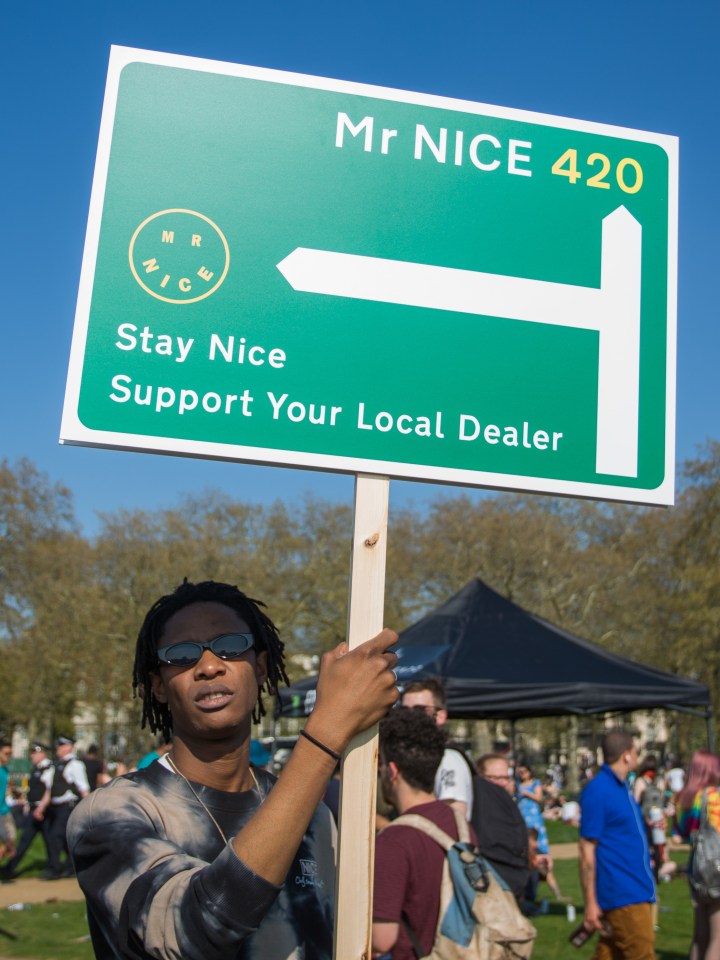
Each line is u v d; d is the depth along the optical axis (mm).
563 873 14055
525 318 2170
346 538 39688
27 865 14352
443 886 2775
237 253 2043
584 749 45938
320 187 2117
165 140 2062
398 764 3094
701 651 30359
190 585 1917
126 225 2008
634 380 2207
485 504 39188
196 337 1987
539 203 2240
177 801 1738
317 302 2061
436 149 2201
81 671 36906
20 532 38906
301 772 1550
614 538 39781
